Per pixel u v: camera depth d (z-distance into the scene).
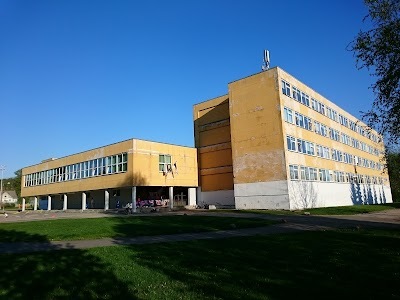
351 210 31.11
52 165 54.31
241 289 6.91
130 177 37.50
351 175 54.75
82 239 14.96
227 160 44.44
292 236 14.23
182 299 6.41
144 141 38.97
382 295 6.33
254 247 11.68
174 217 25.56
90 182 44.06
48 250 11.73
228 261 9.53
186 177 44.47
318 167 42.34
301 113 40.22
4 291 7.02
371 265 8.65
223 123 45.62
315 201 39.38
